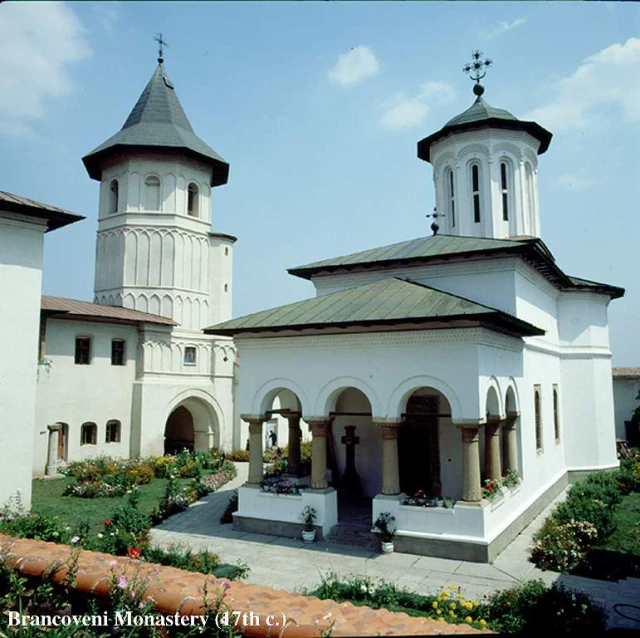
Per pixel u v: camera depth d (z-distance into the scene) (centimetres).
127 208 3167
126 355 2952
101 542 1175
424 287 1644
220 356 3356
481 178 2319
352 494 1856
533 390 1914
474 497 1367
